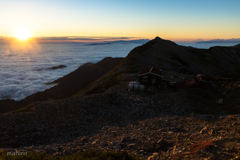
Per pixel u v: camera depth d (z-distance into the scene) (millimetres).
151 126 24094
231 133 16578
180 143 16688
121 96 38688
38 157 12711
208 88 46938
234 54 176750
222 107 34562
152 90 47812
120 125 26750
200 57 152875
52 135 22375
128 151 15445
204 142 15031
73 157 12812
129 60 104875
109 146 16688
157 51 138250
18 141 20266
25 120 24281
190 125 23453
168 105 35000
